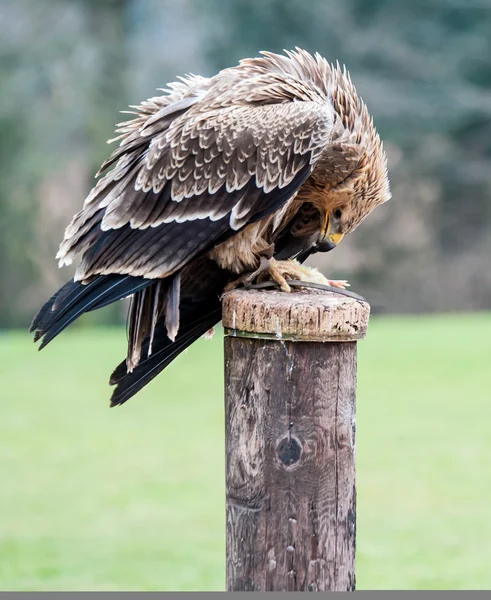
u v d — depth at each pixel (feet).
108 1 119.96
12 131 114.11
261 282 20.90
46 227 119.65
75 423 55.72
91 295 19.75
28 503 41.65
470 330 85.05
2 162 114.93
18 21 117.60
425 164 127.65
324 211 24.20
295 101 21.49
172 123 21.03
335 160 22.90
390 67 126.11
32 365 72.23
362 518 39.75
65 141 120.26
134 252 20.01
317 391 16.79
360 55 123.85
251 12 122.93
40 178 115.65
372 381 64.23
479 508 40.45
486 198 131.34
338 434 16.92
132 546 36.35
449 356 71.77
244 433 17.06
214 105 21.15
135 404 61.05
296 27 123.44
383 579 32.94
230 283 21.39
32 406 59.47
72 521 39.34
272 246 20.94
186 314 21.68
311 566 16.88
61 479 45.21
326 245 24.25
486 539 36.70
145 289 20.08
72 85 114.73
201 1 128.16
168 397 63.41
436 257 132.87
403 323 95.30
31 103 115.65
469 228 133.28
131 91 119.44
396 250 129.29
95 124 115.14
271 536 16.88
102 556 35.01
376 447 49.83
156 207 20.31
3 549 35.88
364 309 16.92
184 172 20.47
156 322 20.89
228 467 17.37
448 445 49.88
